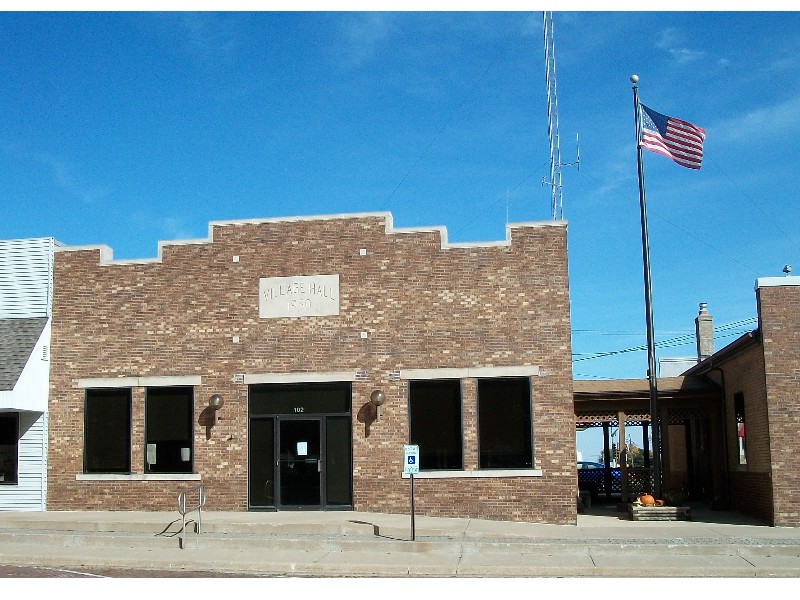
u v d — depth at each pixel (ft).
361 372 76.74
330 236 78.69
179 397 79.30
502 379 75.46
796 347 71.26
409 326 76.69
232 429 77.87
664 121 84.94
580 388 92.48
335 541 61.57
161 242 80.74
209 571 55.42
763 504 73.77
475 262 76.59
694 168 85.10
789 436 70.54
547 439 73.97
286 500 76.69
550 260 75.82
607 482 101.81
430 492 74.64
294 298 78.43
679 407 89.61
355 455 76.02
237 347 78.59
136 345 80.07
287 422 77.61
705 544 59.77
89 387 80.28
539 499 73.36
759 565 54.70
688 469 105.40
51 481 79.92
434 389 76.13
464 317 76.13
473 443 74.64
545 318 75.25
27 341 79.71
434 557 58.23
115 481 78.89
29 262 82.84
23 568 56.59
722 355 82.99
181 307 79.92
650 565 54.80
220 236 80.07
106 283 81.30
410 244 77.51
